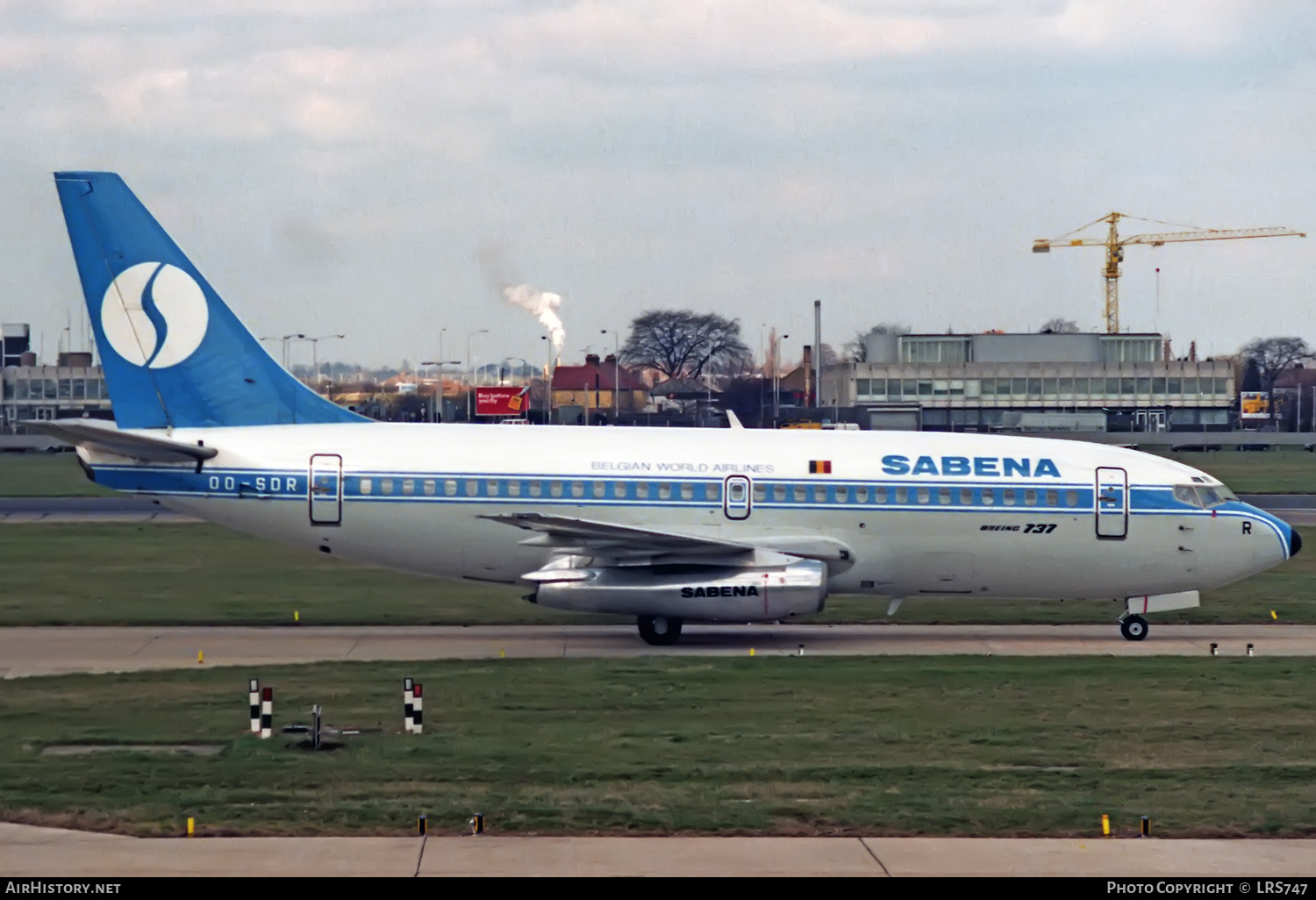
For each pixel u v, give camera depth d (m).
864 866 50.69
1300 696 83.50
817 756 67.69
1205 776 64.12
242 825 54.50
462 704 79.62
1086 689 85.69
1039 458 110.50
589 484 106.81
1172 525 109.19
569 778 62.75
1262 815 57.22
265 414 108.81
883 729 73.81
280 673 89.62
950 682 87.31
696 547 103.44
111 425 103.25
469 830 54.25
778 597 103.56
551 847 52.31
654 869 50.03
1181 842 53.88
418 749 67.94
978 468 109.56
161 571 145.38
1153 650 104.62
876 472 108.62
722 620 104.44
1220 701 82.12
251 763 64.88
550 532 103.25
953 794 60.47
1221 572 110.44
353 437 107.94
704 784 61.94
